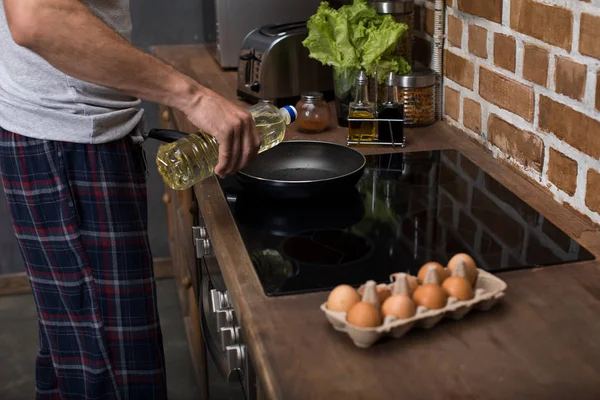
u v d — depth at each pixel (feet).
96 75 4.08
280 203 4.78
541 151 4.88
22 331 9.91
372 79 6.11
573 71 4.40
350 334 3.09
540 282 3.64
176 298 10.57
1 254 10.56
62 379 5.22
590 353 3.07
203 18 9.75
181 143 4.62
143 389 5.14
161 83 4.14
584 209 4.45
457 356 3.06
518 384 2.89
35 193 4.69
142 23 9.73
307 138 5.92
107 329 4.99
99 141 4.60
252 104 6.89
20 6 3.85
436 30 6.19
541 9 4.68
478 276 3.50
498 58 5.33
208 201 4.82
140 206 4.91
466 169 5.32
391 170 5.31
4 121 4.64
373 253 4.03
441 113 6.45
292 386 2.89
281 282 3.71
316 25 6.00
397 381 2.91
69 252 4.77
